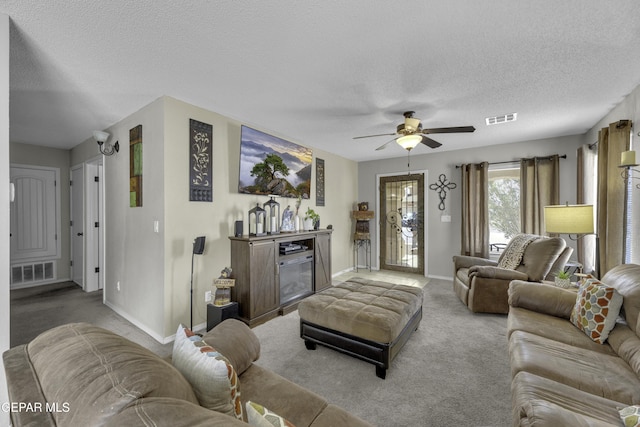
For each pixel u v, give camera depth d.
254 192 3.46
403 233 5.53
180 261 2.71
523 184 4.20
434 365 2.18
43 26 1.64
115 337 0.89
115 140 3.35
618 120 2.82
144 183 2.83
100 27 1.66
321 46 1.87
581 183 3.64
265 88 2.48
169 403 0.61
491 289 3.16
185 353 1.00
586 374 1.36
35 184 4.45
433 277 5.14
